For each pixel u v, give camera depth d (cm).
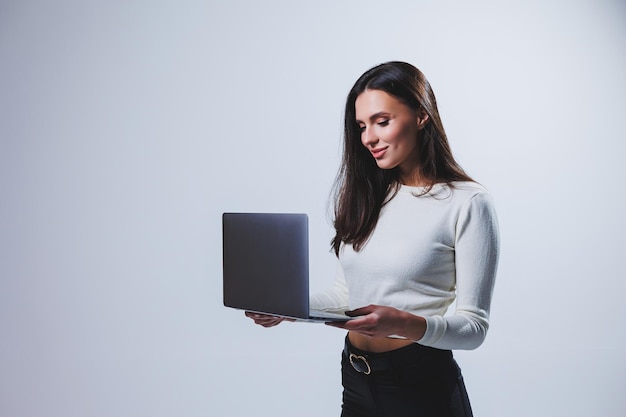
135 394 398
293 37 411
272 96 412
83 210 415
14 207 412
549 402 386
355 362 154
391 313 136
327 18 409
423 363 149
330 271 411
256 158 414
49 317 415
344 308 173
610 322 421
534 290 420
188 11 411
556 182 418
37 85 410
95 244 416
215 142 415
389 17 409
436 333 140
